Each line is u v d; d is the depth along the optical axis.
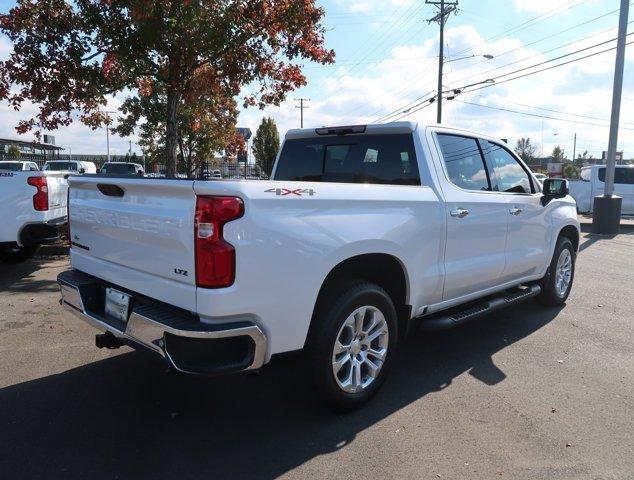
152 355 3.12
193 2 7.62
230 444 3.27
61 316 5.80
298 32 9.16
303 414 3.66
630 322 5.89
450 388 4.11
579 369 4.51
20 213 7.10
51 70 8.51
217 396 3.93
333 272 3.51
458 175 4.61
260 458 3.12
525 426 3.51
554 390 4.09
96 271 3.78
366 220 3.53
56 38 8.23
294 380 4.22
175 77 8.89
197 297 2.88
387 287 4.06
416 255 3.94
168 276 3.07
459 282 4.46
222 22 8.03
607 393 4.04
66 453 3.13
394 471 3.00
